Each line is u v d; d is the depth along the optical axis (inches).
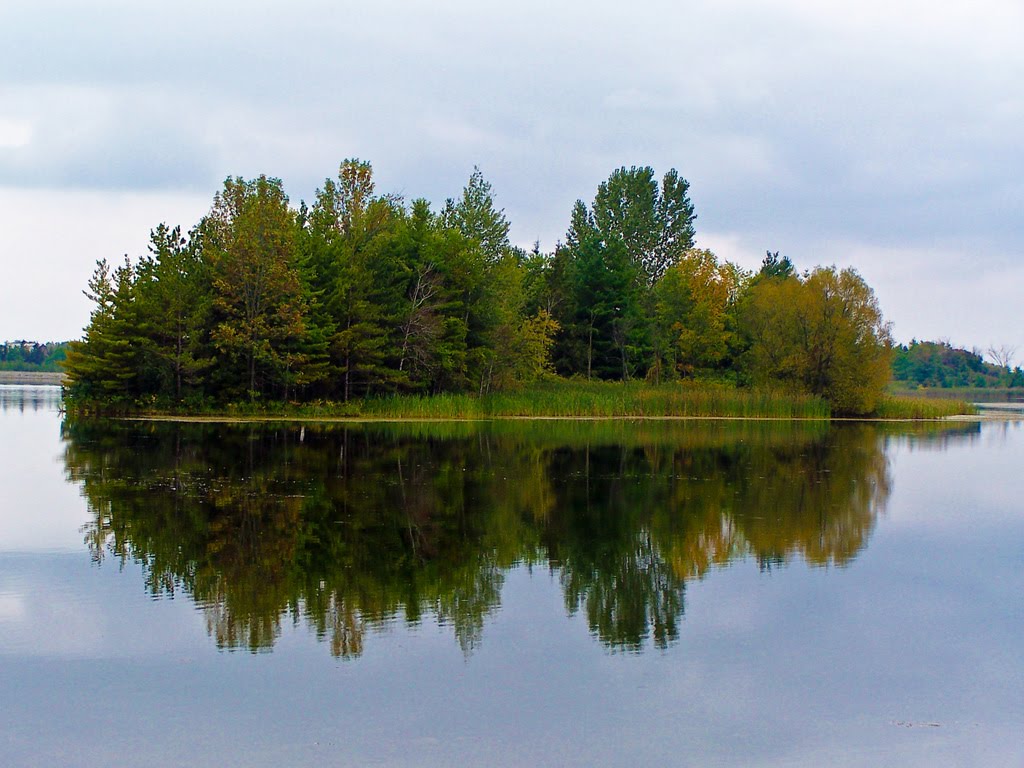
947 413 3371.1
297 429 2006.6
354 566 740.0
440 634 575.2
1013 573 751.7
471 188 3422.7
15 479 1158.3
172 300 2342.5
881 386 3117.6
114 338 2333.9
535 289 3745.1
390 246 2743.6
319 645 551.2
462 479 1237.1
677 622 608.7
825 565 772.6
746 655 550.9
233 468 1293.1
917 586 708.0
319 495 1069.1
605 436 2012.8
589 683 502.0
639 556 795.4
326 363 2477.9
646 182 4744.1
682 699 484.4
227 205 2588.6
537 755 419.2
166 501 1007.6
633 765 412.2
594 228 4658.0
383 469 1315.2
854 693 498.6
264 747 422.0
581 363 3676.2
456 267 2854.3
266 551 781.9
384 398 2581.2
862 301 3149.6
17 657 525.7
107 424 2081.7
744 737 442.6
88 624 582.9
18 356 7647.6
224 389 2429.9
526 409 2760.8
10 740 427.2
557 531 898.7
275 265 2356.1
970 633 597.9
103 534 834.8
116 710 458.6
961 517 1005.8
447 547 815.7
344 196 2802.7
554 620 607.2
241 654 533.6
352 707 464.4
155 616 600.4
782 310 3230.8
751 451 1723.7
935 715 473.1
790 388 3169.3
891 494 1175.0
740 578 725.9
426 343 2664.9
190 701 469.1
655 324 3929.6
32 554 759.1
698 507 1049.5
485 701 474.9
